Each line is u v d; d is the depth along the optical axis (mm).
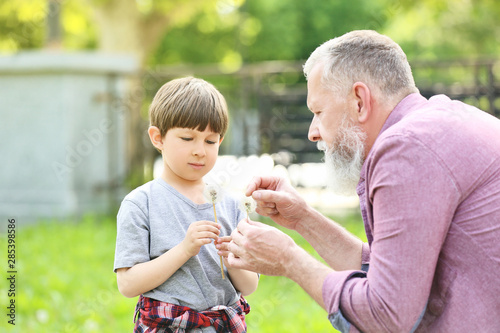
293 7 19250
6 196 8016
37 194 7934
